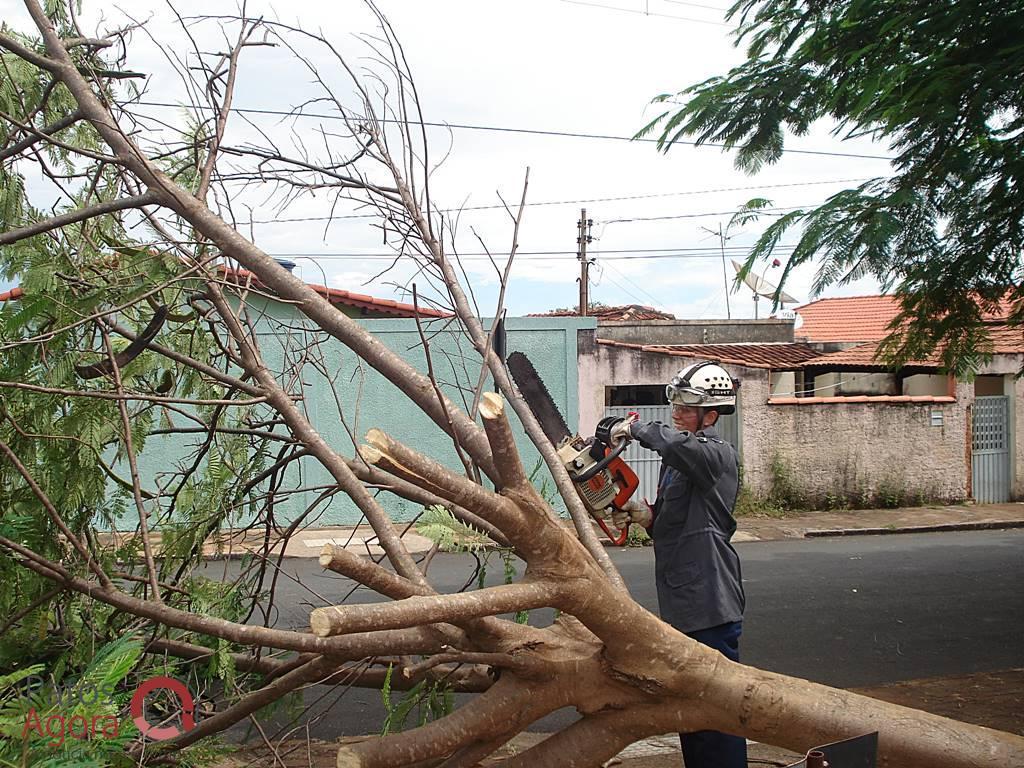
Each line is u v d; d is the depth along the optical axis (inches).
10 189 135.4
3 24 135.6
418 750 90.4
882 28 205.3
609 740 100.0
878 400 611.2
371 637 97.2
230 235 118.0
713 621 125.7
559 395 530.6
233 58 132.2
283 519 466.6
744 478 586.2
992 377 677.9
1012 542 491.2
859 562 420.2
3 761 80.8
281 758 140.1
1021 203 216.7
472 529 115.4
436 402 119.2
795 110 235.5
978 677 225.6
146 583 135.0
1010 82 191.6
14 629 126.2
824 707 96.5
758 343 765.3
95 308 120.5
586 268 1011.9
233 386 121.5
